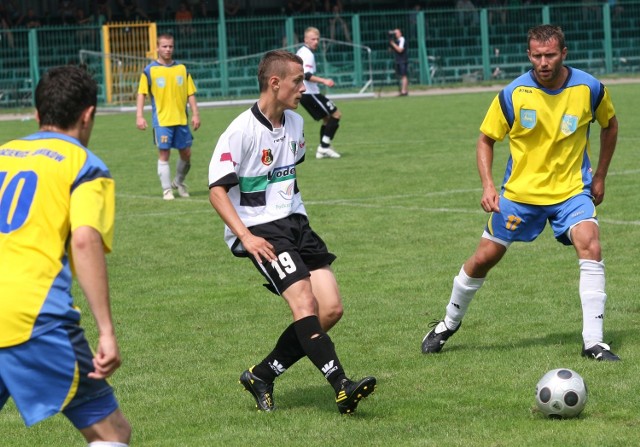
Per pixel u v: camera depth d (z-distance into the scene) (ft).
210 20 306.55
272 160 41.73
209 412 42.24
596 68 325.42
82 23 301.63
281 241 41.22
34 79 274.16
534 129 47.32
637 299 59.31
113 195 28.53
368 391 38.99
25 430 41.22
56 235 28.04
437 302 60.64
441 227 86.12
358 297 62.64
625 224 83.76
